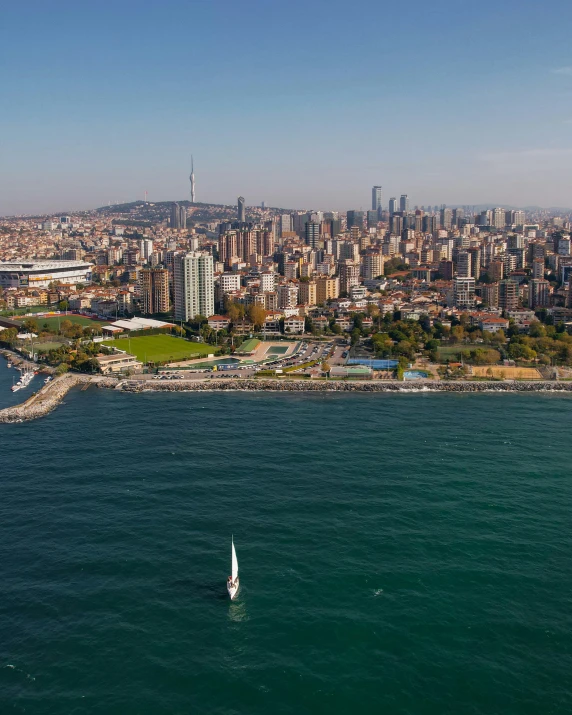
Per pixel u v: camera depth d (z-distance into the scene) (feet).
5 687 625.41
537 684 632.38
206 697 615.57
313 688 625.82
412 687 628.69
